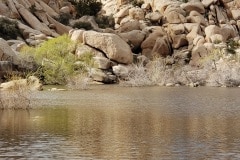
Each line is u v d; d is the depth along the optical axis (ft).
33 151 50.49
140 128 64.90
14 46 189.88
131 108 88.58
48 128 64.34
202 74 161.07
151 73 163.32
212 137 58.18
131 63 187.42
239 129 64.03
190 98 110.01
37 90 129.29
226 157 47.98
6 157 47.98
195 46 217.56
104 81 166.20
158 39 220.64
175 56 214.07
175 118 74.95
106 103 97.50
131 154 49.34
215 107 90.94
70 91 128.06
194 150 51.11
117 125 67.51
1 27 205.26
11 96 85.97
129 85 155.12
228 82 153.69
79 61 169.37
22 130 62.64
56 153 49.70
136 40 222.69
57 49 166.40
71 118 74.02
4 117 74.33
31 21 222.89
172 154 49.32
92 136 58.80
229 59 177.27
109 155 48.96
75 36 187.11
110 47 183.32
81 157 48.14
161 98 109.60
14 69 153.17
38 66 157.69
